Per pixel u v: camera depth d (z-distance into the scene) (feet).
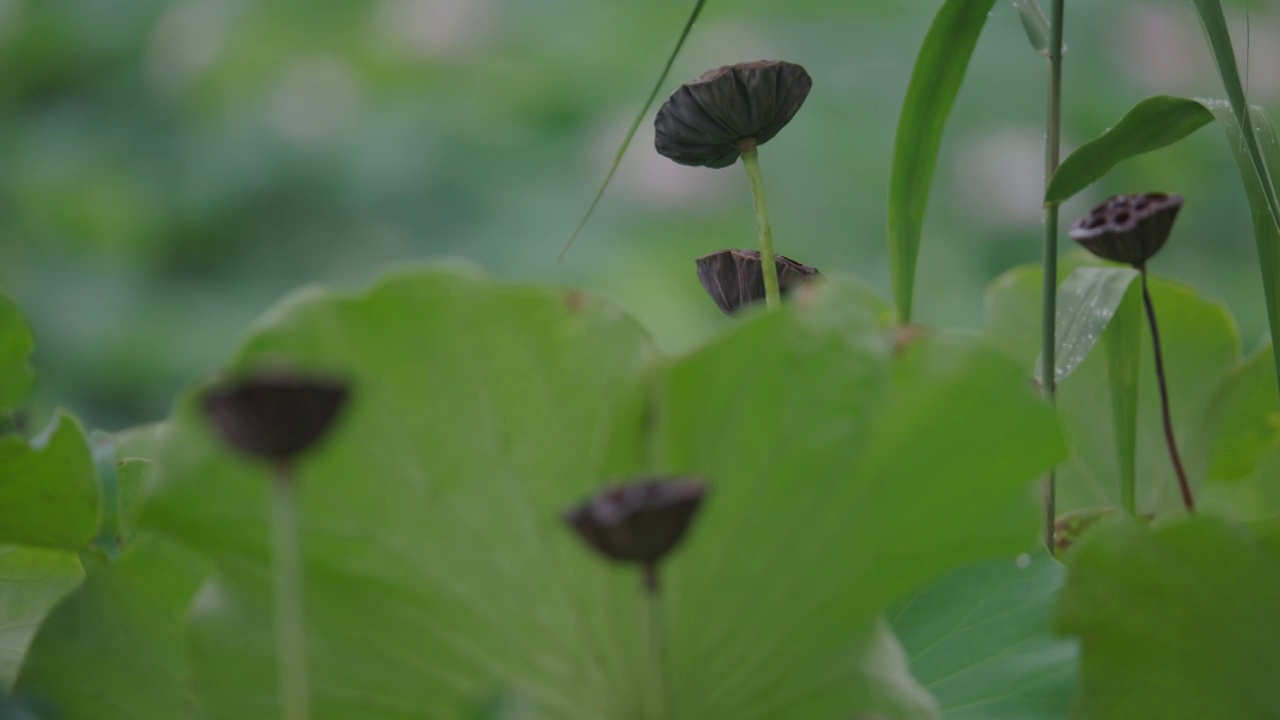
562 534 6.61
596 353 6.61
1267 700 6.81
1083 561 6.82
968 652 7.09
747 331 6.59
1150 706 6.83
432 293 6.57
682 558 6.62
